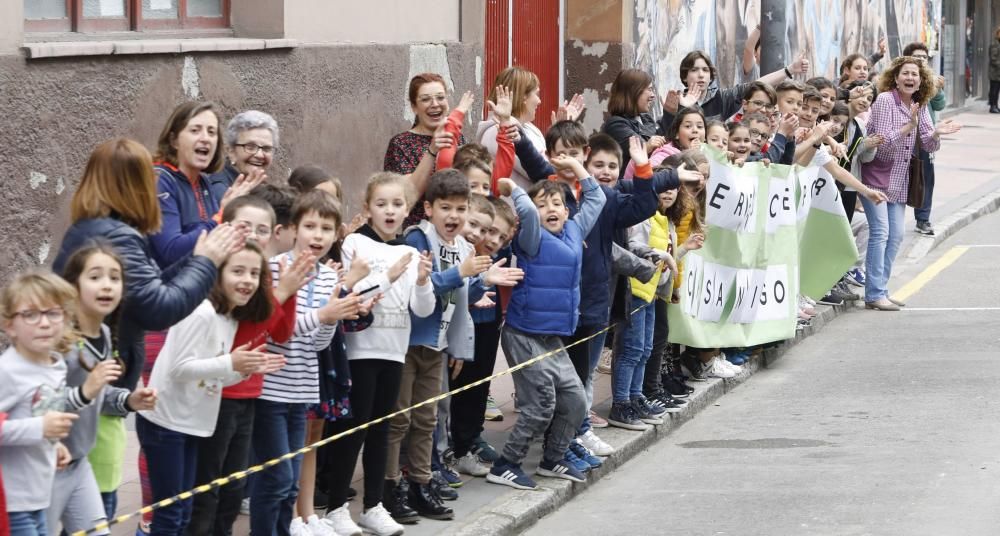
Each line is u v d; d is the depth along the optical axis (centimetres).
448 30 1070
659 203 802
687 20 1648
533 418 690
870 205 1230
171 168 566
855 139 1210
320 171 619
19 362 422
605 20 1423
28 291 414
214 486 515
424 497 641
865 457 761
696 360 941
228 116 812
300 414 556
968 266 1463
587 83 1434
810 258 1122
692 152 827
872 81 1541
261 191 555
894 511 656
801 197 1051
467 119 1089
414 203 657
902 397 907
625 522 663
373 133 965
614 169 750
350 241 596
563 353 699
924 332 1133
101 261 442
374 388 594
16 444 412
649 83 957
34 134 669
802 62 1211
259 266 501
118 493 639
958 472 722
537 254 679
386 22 984
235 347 517
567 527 661
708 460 775
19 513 423
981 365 1000
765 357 1027
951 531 623
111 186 475
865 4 2645
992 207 1927
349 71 931
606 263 738
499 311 711
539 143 832
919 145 1248
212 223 550
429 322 625
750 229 956
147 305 465
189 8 825
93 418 451
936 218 1745
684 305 895
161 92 756
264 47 835
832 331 1148
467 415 720
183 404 493
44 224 679
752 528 640
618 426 816
